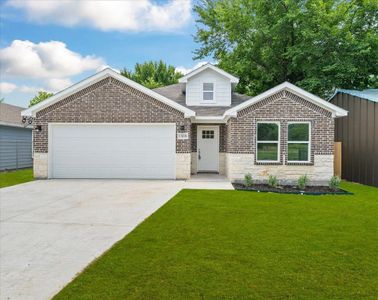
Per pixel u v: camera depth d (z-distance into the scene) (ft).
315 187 43.78
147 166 50.70
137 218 25.76
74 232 21.84
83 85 50.08
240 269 15.42
